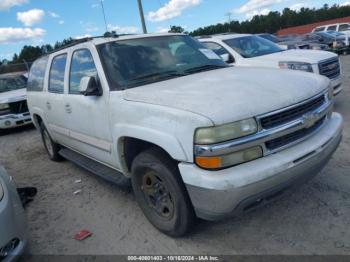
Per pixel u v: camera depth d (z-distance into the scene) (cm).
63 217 412
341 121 351
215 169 264
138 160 332
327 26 2858
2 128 953
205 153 262
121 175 397
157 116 297
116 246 336
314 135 311
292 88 307
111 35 425
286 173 275
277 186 275
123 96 345
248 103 274
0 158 732
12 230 291
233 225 342
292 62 693
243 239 319
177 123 278
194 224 318
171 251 315
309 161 292
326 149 310
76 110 433
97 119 389
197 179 267
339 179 404
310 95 308
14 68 2391
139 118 317
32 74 639
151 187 339
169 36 452
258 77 337
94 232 367
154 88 337
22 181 559
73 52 450
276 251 296
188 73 392
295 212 349
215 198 264
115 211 407
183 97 297
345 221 323
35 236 377
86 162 486
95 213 410
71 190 491
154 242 333
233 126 261
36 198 480
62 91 479
